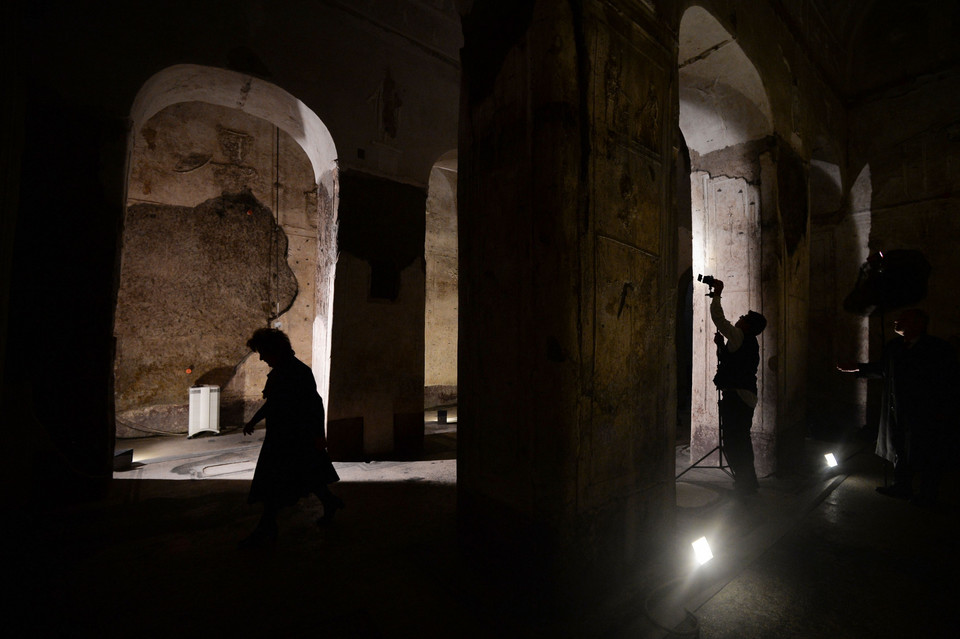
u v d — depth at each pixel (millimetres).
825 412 7129
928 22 6410
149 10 4199
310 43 5168
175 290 6910
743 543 3088
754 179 4816
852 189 6996
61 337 3713
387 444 5719
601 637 2092
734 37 4074
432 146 6211
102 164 3920
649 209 2904
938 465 3975
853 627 2266
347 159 5441
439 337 10039
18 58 3426
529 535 2381
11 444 3521
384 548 2994
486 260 2744
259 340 3227
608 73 2621
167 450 5883
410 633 2104
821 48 6266
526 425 2430
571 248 2342
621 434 2650
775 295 4672
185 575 2637
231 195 7422
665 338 3010
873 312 6746
